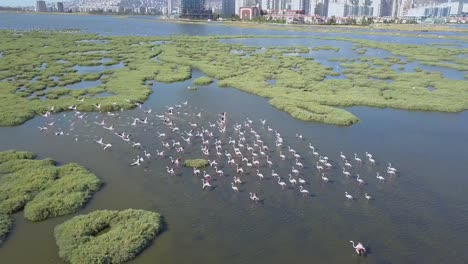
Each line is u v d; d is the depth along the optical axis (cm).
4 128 7369
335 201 5047
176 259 3947
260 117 8219
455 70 13888
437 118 8444
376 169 5962
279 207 4878
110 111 8419
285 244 4200
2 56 14725
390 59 15688
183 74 11969
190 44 19450
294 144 6806
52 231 4334
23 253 3984
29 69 12369
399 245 4234
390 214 4794
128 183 5378
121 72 12156
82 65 13512
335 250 4125
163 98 9550
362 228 4503
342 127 7725
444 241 4325
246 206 4884
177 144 6612
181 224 4500
